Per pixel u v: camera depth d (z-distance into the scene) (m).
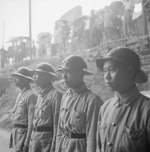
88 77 6.14
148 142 1.71
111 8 6.84
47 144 3.29
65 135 2.74
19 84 4.20
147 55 5.40
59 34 9.76
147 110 1.74
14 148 4.04
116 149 1.78
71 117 2.69
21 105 4.04
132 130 1.74
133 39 5.94
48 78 3.48
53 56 10.09
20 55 11.66
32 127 3.77
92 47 7.54
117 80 1.84
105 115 1.96
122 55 1.86
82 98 2.70
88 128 2.57
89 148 2.50
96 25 7.47
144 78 1.96
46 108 3.34
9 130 8.80
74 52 8.37
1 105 10.30
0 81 10.81
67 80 2.76
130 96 1.85
